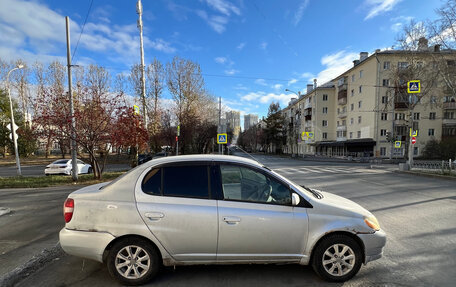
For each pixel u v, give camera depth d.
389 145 33.09
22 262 3.24
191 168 2.95
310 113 48.88
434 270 3.07
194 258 2.73
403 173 14.94
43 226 4.86
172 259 2.73
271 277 2.90
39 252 3.57
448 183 10.62
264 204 2.83
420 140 34.28
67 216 2.77
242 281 2.81
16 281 2.83
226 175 2.96
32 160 32.00
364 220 2.88
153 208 2.70
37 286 2.73
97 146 11.52
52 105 11.09
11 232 4.50
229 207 2.76
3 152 37.09
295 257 2.79
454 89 15.59
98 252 2.68
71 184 10.34
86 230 2.71
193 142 29.00
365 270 3.08
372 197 7.57
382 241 2.89
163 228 2.68
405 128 33.31
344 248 2.83
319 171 16.52
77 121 10.87
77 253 2.71
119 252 2.72
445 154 31.19
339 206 2.93
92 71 24.53
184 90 27.16
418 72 20.70
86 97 11.18
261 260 2.78
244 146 91.12
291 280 2.84
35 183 10.33
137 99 24.94
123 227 2.68
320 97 45.12
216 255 2.74
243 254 2.76
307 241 2.79
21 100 33.12
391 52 32.41
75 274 2.99
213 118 34.56
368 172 15.73
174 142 25.11
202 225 2.69
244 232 2.72
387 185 10.01
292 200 2.83
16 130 14.03
